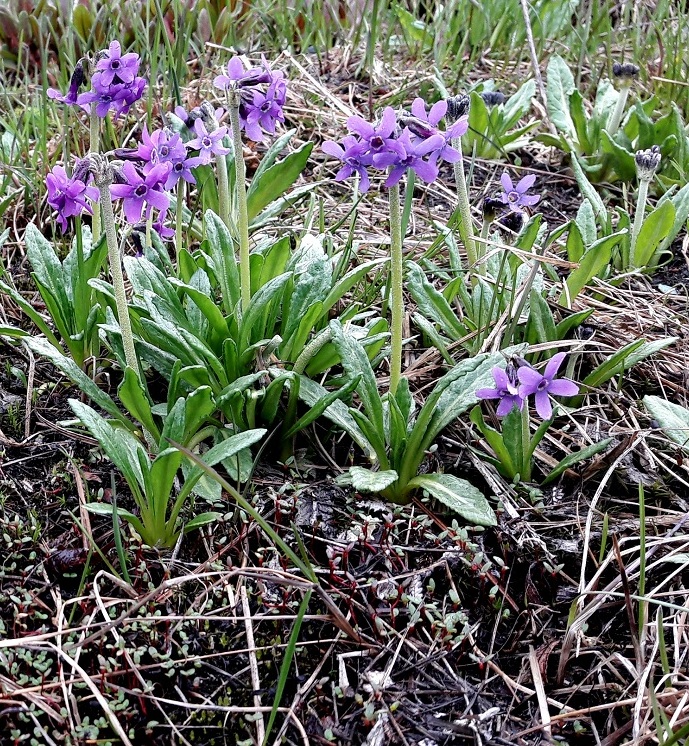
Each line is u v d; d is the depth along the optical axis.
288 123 0.63
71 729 0.26
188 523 0.31
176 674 0.28
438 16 0.77
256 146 0.60
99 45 0.71
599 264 0.43
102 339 0.38
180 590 0.30
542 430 0.34
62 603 0.29
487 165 0.61
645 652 0.29
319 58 0.71
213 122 0.39
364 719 0.27
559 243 0.52
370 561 0.32
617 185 0.60
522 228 0.45
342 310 0.44
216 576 0.30
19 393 0.39
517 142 0.63
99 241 0.37
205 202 0.50
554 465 0.36
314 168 0.58
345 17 0.81
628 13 0.81
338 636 0.29
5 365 0.40
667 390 0.41
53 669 0.28
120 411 0.37
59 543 0.31
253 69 0.35
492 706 0.28
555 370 0.30
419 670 0.29
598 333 0.44
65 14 0.73
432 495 0.35
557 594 0.31
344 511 0.33
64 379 0.39
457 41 0.79
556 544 0.32
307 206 0.54
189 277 0.39
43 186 0.53
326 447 0.37
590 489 0.35
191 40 0.73
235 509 0.33
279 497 0.33
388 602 0.30
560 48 0.79
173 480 0.31
